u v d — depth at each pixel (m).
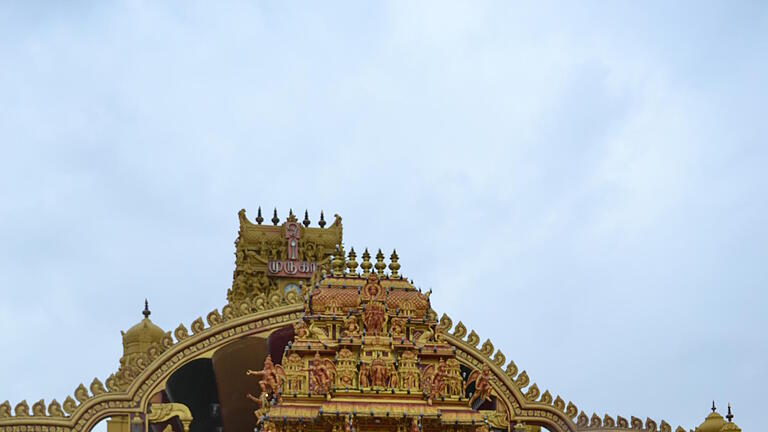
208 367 40.50
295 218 44.50
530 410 41.69
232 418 40.41
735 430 39.62
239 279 43.44
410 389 34.00
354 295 35.88
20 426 38.16
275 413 33.06
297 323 37.31
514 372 41.94
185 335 40.53
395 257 37.62
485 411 41.53
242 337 40.97
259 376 40.84
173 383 40.12
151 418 39.69
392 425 33.41
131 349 40.97
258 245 43.81
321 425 33.25
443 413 33.88
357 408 33.09
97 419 39.06
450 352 35.53
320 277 43.47
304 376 34.00
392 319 35.38
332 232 44.62
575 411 41.97
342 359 34.12
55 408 38.66
